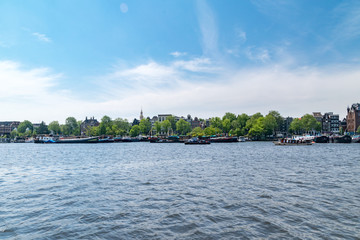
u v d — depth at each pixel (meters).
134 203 18.84
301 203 18.42
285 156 57.28
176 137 157.50
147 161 48.47
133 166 40.72
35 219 15.70
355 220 14.99
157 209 17.38
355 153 64.62
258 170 34.84
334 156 56.34
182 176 30.27
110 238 12.96
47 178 29.97
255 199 19.55
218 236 13.05
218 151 76.88
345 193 21.33
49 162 48.81
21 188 24.36
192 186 24.44
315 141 124.38
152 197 20.47
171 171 34.62
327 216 15.69
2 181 28.34
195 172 33.50
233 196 20.50
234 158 53.25
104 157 58.88
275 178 28.39
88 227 14.37
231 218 15.52
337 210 16.81
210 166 39.75
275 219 15.26
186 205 18.20
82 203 18.98
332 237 12.80
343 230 13.60
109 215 16.28
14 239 12.93
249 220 15.16
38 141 173.00
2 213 16.89
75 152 79.94
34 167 41.06
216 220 15.22
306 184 25.00
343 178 28.25
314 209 17.05
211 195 20.88
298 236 12.94
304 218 15.38
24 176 31.77
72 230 13.96
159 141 158.12
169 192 22.09
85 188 24.03
